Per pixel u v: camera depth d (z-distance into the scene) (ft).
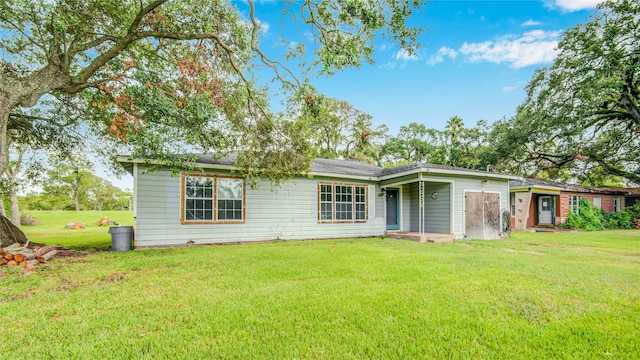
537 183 54.44
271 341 8.89
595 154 61.41
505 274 16.88
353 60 19.12
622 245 30.99
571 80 52.70
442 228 37.78
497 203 40.01
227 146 26.53
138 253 24.82
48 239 39.27
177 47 25.53
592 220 54.44
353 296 12.92
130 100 21.38
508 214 40.70
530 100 61.36
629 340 8.96
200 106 21.80
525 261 20.99
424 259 21.59
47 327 9.89
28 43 25.04
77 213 98.63
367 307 11.60
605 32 48.42
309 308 11.50
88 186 124.67
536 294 13.16
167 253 24.84
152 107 21.43
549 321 10.39
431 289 13.94
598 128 60.54
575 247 29.53
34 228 62.85
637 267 19.15
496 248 28.60
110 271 17.78
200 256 23.03
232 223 32.48
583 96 50.19
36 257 20.58
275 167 27.81
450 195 36.81
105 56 22.34
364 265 19.42
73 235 45.91
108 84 24.35
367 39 20.16
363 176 39.93
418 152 103.91
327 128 90.74
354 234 39.78
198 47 25.22
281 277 16.40
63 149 34.71
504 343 8.81
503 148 66.90
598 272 17.43
